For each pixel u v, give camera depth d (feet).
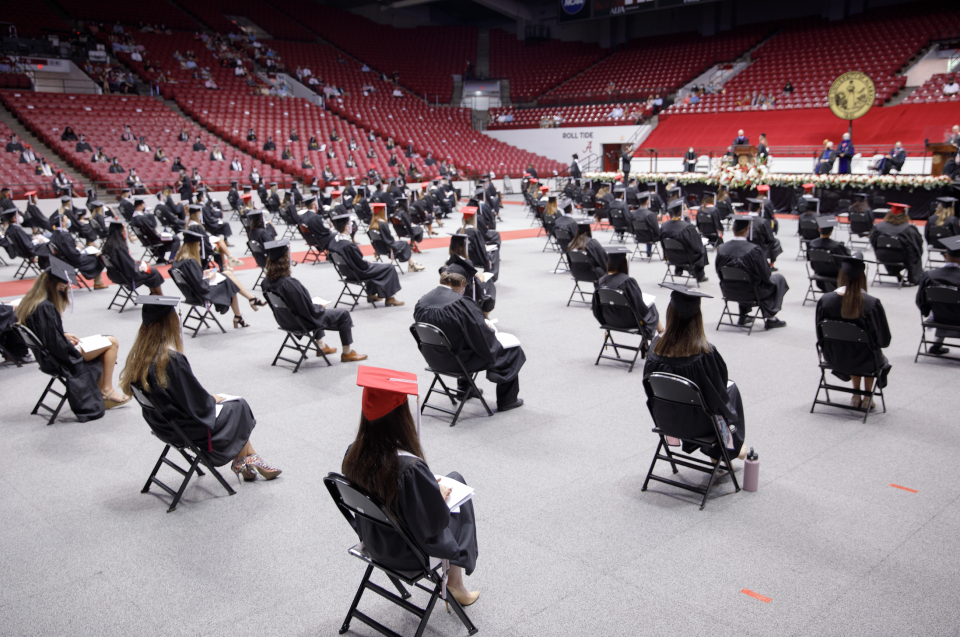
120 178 72.79
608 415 19.12
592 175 80.84
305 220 44.86
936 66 86.99
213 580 11.89
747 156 74.74
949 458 16.06
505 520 13.61
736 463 15.93
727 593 11.23
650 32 124.47
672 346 13.57
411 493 8.93
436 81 130.82
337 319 23.45
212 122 90.58
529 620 10.68
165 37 107.14
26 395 21.27
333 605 11.23
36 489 15.26
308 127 98.84
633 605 10.97
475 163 106.01
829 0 103.19
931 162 69.41
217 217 56.29
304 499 14.70
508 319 30.09
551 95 122.01
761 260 25.80
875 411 18.95
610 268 22.22
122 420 19.31
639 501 14.34
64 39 97.40
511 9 130.21
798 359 23.79
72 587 11.73
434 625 10.69
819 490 14.64
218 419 14.52
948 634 10.19
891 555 12.20
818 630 10.31
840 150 67.41
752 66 102.22
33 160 71.87
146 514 14.16
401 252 40.93
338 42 130.52
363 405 9.12
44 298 18.24
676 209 35.27
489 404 20.12
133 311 32.07
